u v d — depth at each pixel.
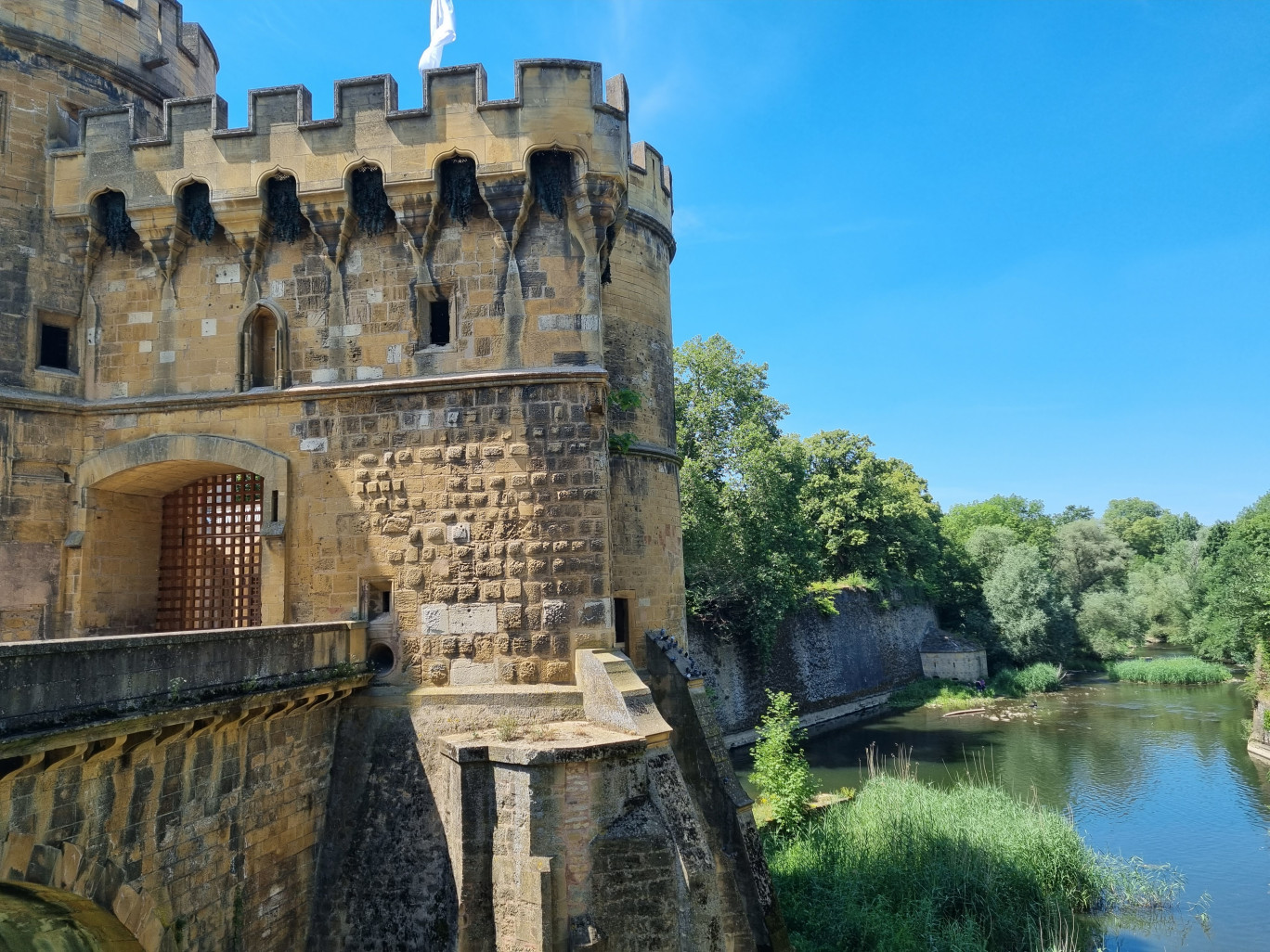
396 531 15.51
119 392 16.77
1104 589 84.12
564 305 15.79
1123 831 30.50
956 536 102.69
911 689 62.31
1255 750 41.56
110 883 9.62
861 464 67.88
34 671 8.41
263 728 12.78
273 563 15.65
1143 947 21.42
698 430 47.75
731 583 44.81
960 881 22.41
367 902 13.90
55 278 16.67
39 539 16.09
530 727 14.14
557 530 15.16
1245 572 52.91
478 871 12.72
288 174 16.11
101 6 17.83
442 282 16.03
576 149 15.58
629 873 12.51
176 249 16.67
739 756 40.88
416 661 15.15
